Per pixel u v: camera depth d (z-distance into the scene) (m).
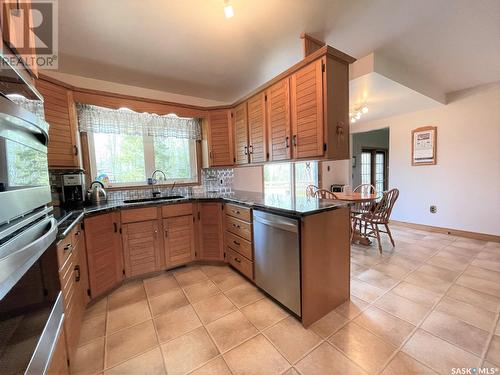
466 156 3.52
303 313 1.63
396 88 2.75
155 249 2.47
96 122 2.59
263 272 2.01
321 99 1.82
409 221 4.23
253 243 2.13
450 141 3.66
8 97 0.78
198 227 2.74
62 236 1.21
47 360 0.87
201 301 2.00
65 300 1.26
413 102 3.43
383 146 6.59
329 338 1.52
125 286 2.28
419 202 4.07
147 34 1.87
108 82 2.79
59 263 1.18
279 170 4.53
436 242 3.37
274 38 1.98
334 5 1.60
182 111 2.93
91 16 1.63
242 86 3.07
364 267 2.56
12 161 0.75
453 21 1.81
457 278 2.25
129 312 1.86
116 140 2.84
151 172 3.07
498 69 2.77
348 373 1.25
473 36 2.02
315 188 4.05
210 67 2.49
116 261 2.22
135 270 2.36
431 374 1.23
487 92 3.28
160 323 1.72
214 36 1.93
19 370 0.68
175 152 3.25
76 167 2.27
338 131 1.89
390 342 1.46
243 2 1.54
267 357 1.38
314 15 1.70
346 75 1.93
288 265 1.72
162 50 2.12
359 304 1.88
